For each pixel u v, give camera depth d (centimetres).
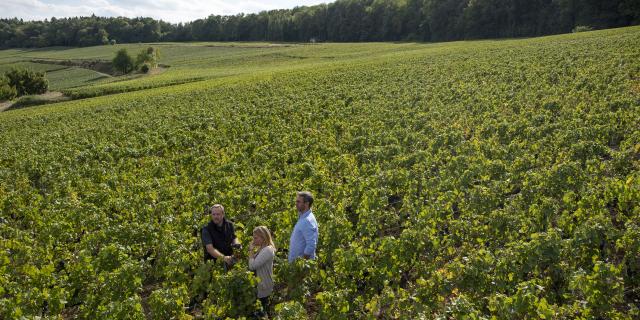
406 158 1722
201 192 1502
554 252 912
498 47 5934
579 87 2700
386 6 15250
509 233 1112
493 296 830
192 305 1057
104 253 1084
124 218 1474
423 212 1195
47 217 1457
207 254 1020
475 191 1298
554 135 1839
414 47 9056
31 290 940
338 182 1641
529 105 2438
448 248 1072
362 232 1173
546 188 1325
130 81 7675
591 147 1532
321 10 17250
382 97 3297
